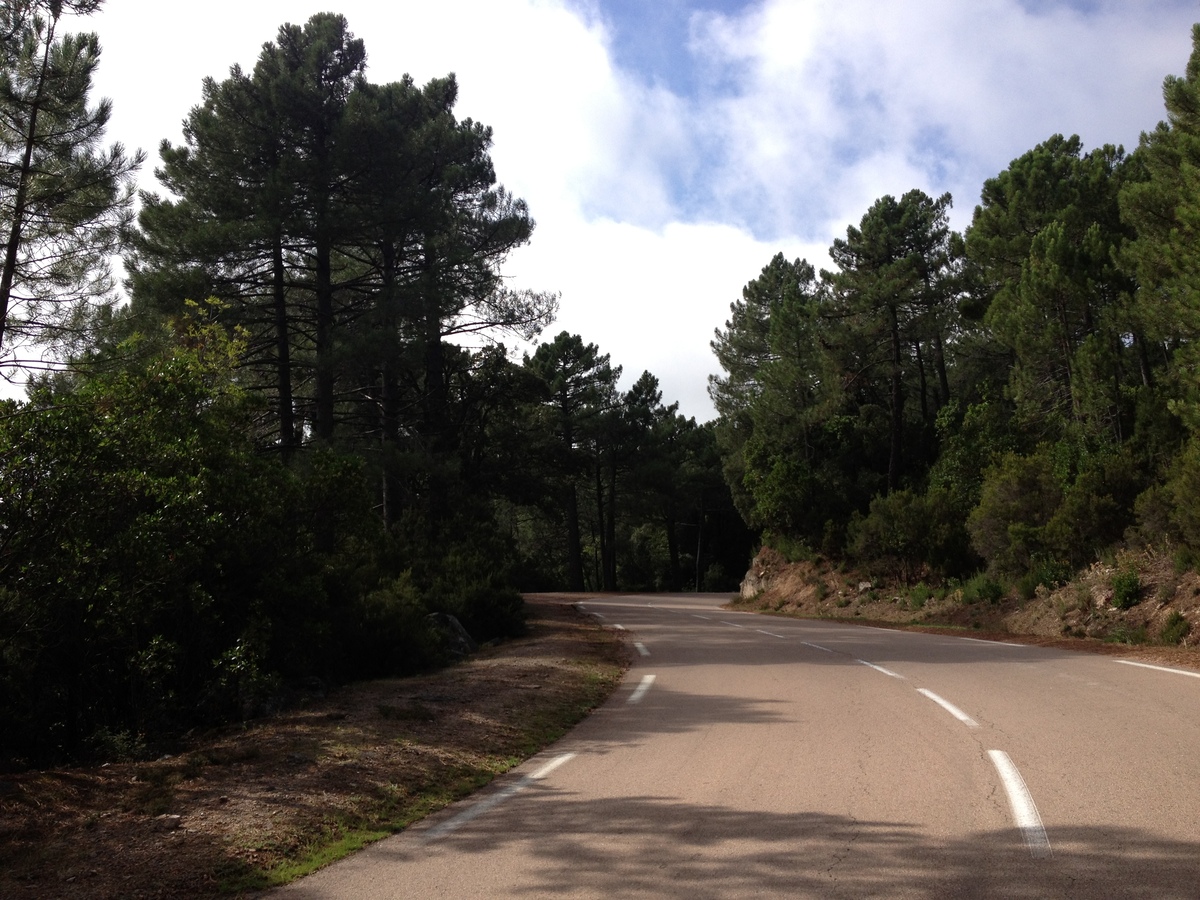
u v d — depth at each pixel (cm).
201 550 1189
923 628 2525
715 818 617
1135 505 2148
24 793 732
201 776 779
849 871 502
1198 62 2344
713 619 3066
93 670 1124
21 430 929
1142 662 1462
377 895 500
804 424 4622
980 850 529
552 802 682
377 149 2802
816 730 927
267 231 2595
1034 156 3819
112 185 1522
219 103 2783
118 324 1535
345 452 2631
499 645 2114
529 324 3334
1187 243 2122
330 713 1056
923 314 4134
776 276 6066
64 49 1458
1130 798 632
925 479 4212
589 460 5409
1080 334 3162
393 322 2836
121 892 522
